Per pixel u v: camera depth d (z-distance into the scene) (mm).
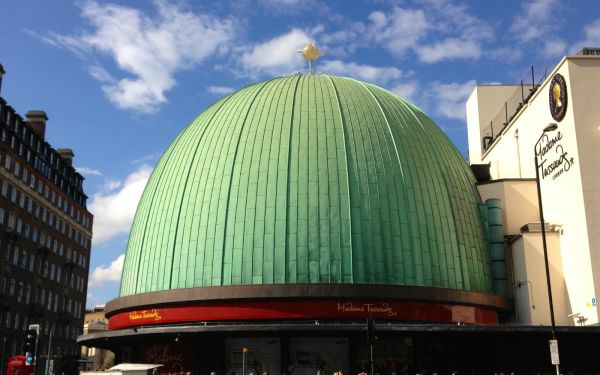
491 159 46281
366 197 34562
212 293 32906
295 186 34688
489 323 35656
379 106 39531
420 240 34625
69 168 91500
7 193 70062
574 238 34781
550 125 27562
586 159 34094
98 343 38312
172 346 34438
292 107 38219
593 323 32531
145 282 36562
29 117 84188
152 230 37719
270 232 33812
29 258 75625
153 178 41594
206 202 35812
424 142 38875
